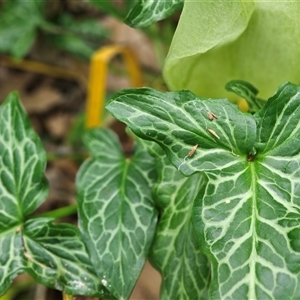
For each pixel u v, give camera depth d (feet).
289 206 2.17
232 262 2.13
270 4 2.37
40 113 3.57
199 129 2.23
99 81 2.92
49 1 3.63
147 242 2.38
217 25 2.31
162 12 2.36
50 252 2.42
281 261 2.12
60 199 3.30
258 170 2.22
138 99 2.22
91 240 2.39
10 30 3.45
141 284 2.93
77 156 3.22
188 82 2.50
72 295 2.41
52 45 3.57
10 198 2.48
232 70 2.51
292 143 2.23
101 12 3.74
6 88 3.62
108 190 2.47
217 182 2.20
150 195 2.45
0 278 2.39
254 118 2.24
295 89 2.23
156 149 2.42
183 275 2.35
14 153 2.51
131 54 3.04
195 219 2.17
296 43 2.39
